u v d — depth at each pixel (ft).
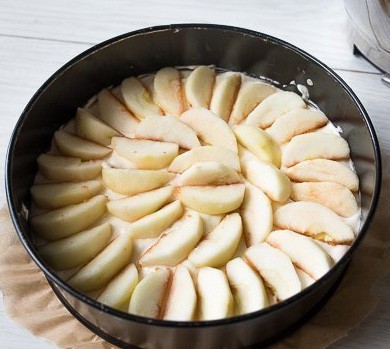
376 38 2.31
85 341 2.01
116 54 2.28
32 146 2.19
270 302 1.96
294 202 2.12
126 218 2.11
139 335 1.91
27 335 2.06
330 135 2.23
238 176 2.13
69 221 2.07
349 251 1.86
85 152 2.20
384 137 2.34
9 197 1.97
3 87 2.43
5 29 2.54
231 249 2.01
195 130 2.23
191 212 2.10
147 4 2.60
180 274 1.97
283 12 2.58
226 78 2.33
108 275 2.00
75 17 2.57
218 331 1.82
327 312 2.04
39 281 2.10
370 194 2.05
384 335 2.06
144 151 2.18
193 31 2.28
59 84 2.21
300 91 2.34
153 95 2.35
